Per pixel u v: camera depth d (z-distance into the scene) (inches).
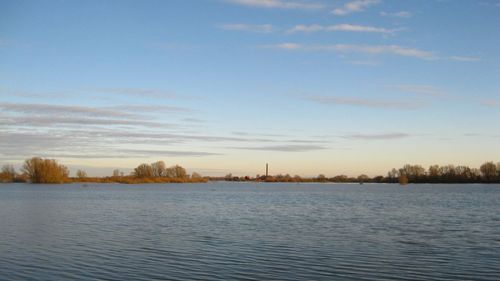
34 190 5383.9
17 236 1349.7
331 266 924.0
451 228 1594.5
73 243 1214.9
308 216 2087.8
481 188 7121.1
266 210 2470.5
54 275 842.2
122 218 1947.6
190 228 1573.6
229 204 3002.0
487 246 1178.0
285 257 1018.1
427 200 3538.4
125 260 978.1
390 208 2637.8
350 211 2405.3
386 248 1143.0
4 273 856.9
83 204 2896.2
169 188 6939.0
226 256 1027.3
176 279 812.6
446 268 909.8
